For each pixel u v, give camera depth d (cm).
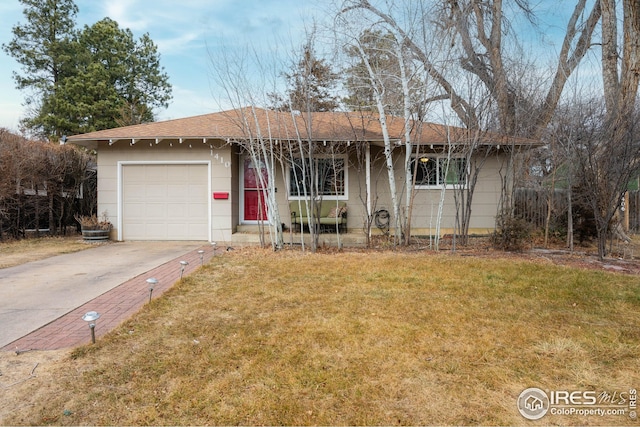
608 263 752
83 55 2391
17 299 507
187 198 1034
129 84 2611
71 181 1220
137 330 395
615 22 1095
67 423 247
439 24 875
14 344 363
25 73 2338
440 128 986
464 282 590
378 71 920
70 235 1192
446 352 349
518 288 560
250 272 654
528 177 1204
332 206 1068
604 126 798
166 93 2891
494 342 370
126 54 2630
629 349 357
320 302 491
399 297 514
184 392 282
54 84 2342
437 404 271
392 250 881
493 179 1070
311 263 722
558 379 306
